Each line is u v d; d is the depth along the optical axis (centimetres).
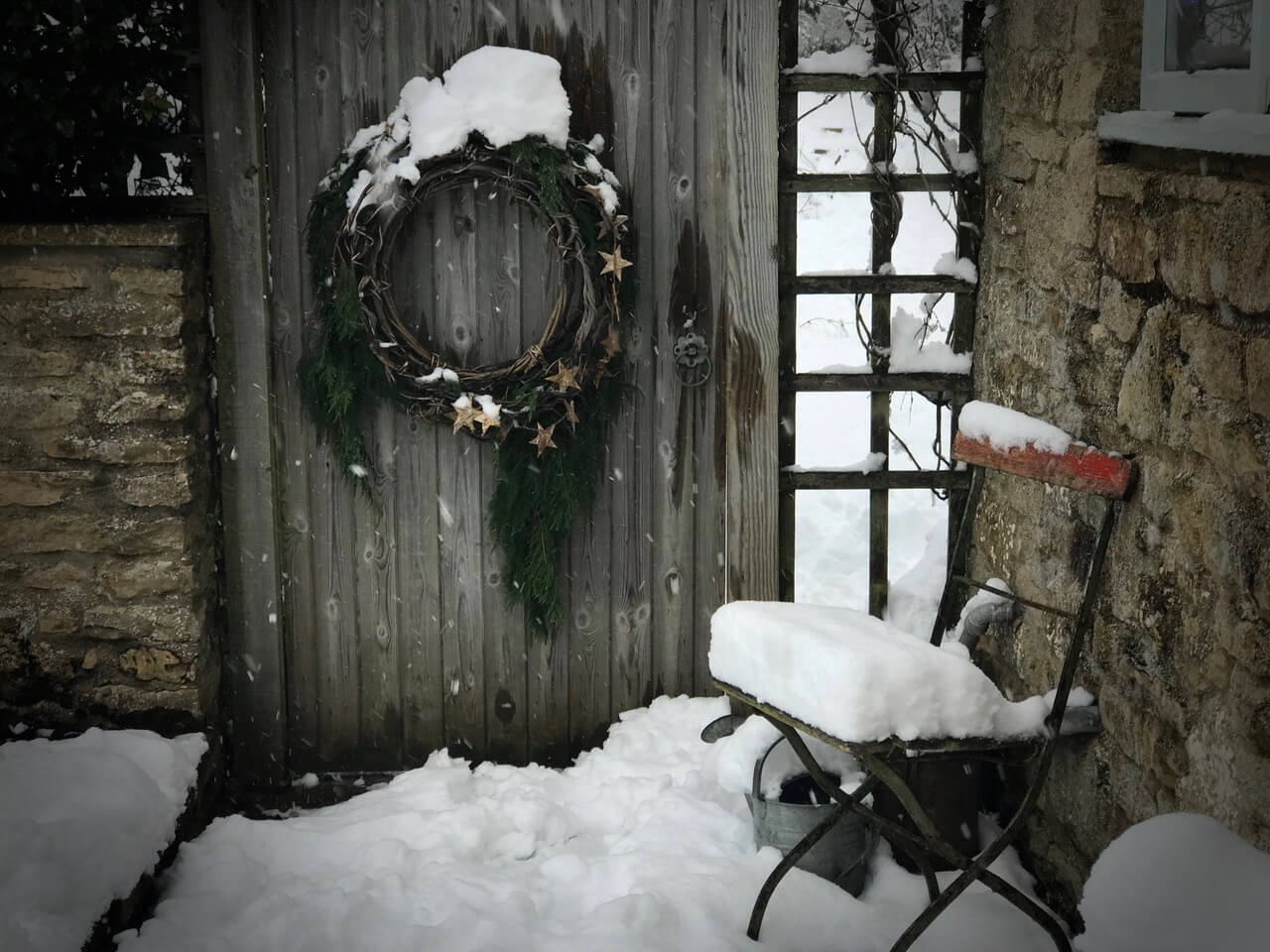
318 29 361
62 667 356
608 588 392
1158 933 220
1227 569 236
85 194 362
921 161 374
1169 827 232
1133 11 289
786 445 389
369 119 365
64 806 298
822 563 521
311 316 375
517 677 396
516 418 369
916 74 366
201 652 362
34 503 348
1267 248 220
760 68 364
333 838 338
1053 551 318
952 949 279
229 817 344
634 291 375
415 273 373
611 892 306
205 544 371
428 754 399
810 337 516
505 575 386
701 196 374
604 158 370
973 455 315
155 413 346
